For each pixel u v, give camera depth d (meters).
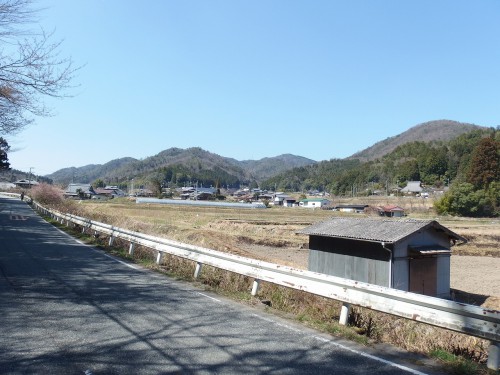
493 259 32.31
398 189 130.75
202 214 60.44
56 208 36.69
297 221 55.66
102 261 12.50
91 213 30.75
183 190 141.00
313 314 7.30
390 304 5.72
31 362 4.60
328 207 103.75
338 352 5.19
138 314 6.67
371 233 15.92
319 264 17.84
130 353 4.94
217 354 4.97
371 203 107.12
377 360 4.96
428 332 6.64
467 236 43.97
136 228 23.02
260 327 6.16
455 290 18.55
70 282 9.09
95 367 4.50
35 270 10.43
